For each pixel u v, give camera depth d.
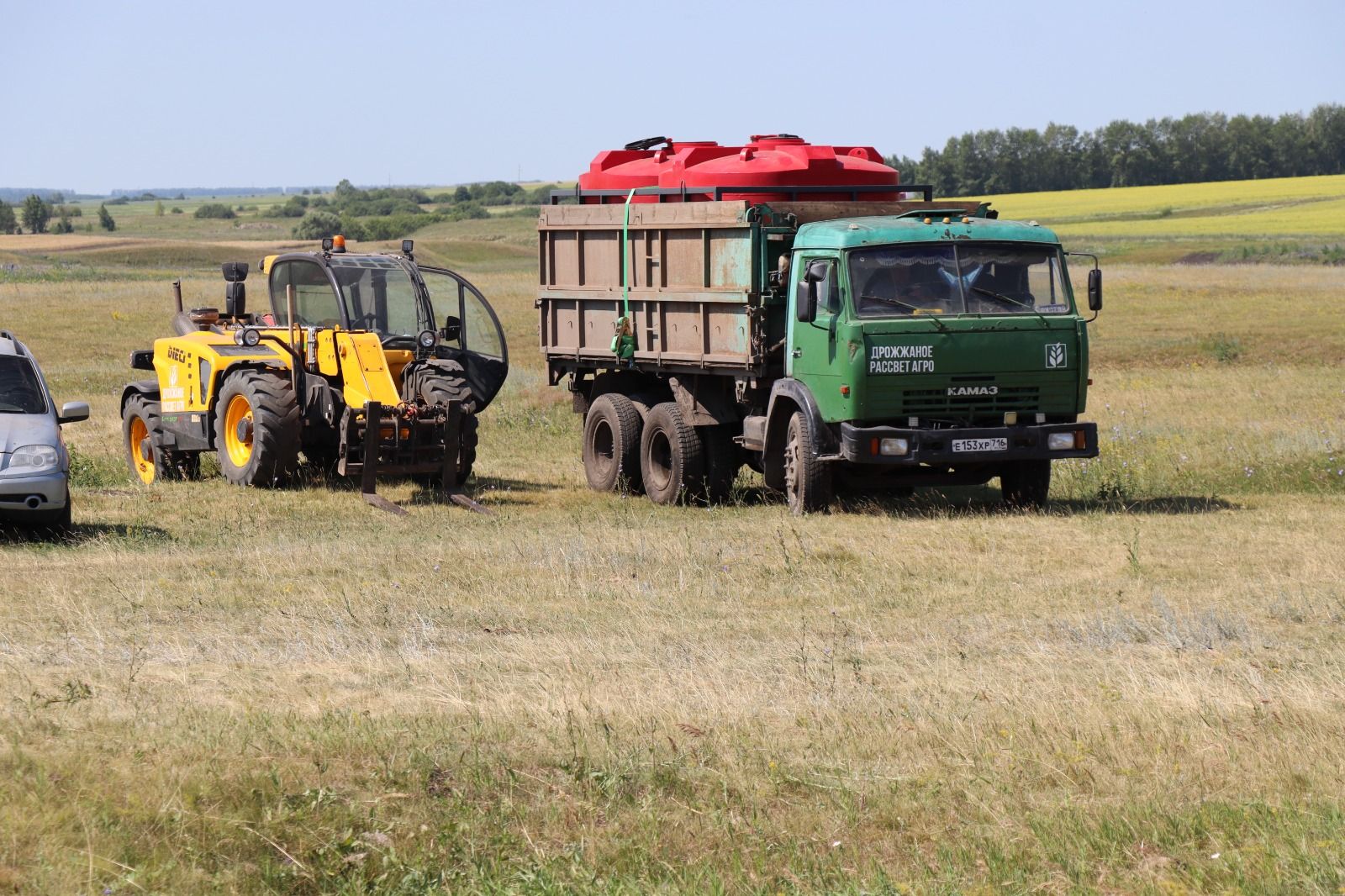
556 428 47.12
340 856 10.46
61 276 142.00
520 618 19.78
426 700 14.68
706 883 10.34
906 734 13.68
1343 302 91.50
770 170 31.42
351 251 34.53
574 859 10.61
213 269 184.62
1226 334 76.00
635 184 34.56
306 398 33.03
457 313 34.38
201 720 13.37
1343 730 13.80
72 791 11.12
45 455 25.67
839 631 19.08
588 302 35.78
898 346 28.20
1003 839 11.17
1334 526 27.72
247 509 30.05
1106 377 62.12
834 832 11.38
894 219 29.81
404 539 26.25
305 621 19.00
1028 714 14.30
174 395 36.16
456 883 10.34
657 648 17.77
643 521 29.14
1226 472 35.72
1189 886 10.35
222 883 10.02
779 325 30.77
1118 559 24.47
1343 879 10.20
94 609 19.62
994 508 30.78
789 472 30.25
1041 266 29.33
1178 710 14.48
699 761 12.84
